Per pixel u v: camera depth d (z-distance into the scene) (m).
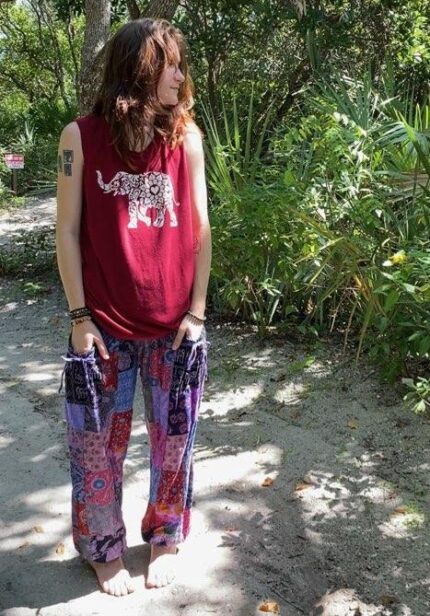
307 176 3.94
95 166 1.98
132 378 2.18
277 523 2.62
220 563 2.41
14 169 10.70
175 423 2.20
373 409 3.36
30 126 14.00
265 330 4.26
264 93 6.50
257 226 3.77
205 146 4.78
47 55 18.91
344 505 2.70
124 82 1.92
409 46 6.25
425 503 2.69
